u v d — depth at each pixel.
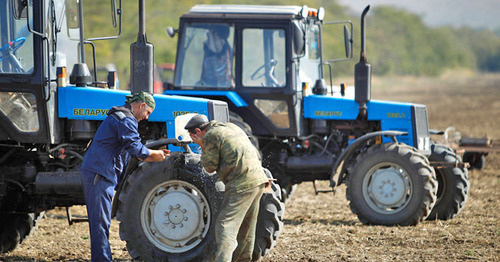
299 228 25.05
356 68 27.97
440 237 23.02
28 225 22.12
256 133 28.61
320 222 26.70
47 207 21.03
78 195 20.06
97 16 100.38
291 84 27.98
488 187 35.88
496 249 20.98
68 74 21.06
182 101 20.36
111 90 20.19
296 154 29.19
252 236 17.39
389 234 23.66
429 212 25.45
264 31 28.27
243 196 16.58
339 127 29.09
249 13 28.44
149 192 18.42
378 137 27.66
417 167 25.36
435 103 114.44
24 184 20.45
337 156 28.80
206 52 28.62
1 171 20.19
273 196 18.52
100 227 17.50
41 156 20.28
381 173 25.91
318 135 29.44
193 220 18.27
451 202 27.08
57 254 21.08
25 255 20.94
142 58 19.53
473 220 26.70
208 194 18.16
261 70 28.27
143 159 17.58
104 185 17.56
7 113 19.56
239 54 28.34
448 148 28.39
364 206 26.02
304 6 27.42
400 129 27.98
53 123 19.89
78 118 20.09
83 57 20.70
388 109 28.17
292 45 28.02
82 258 20.50
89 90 20.12
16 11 18.33
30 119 19.59
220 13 28.61
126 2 105.88
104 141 17.62
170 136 20.34
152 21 119.81
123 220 18.48
